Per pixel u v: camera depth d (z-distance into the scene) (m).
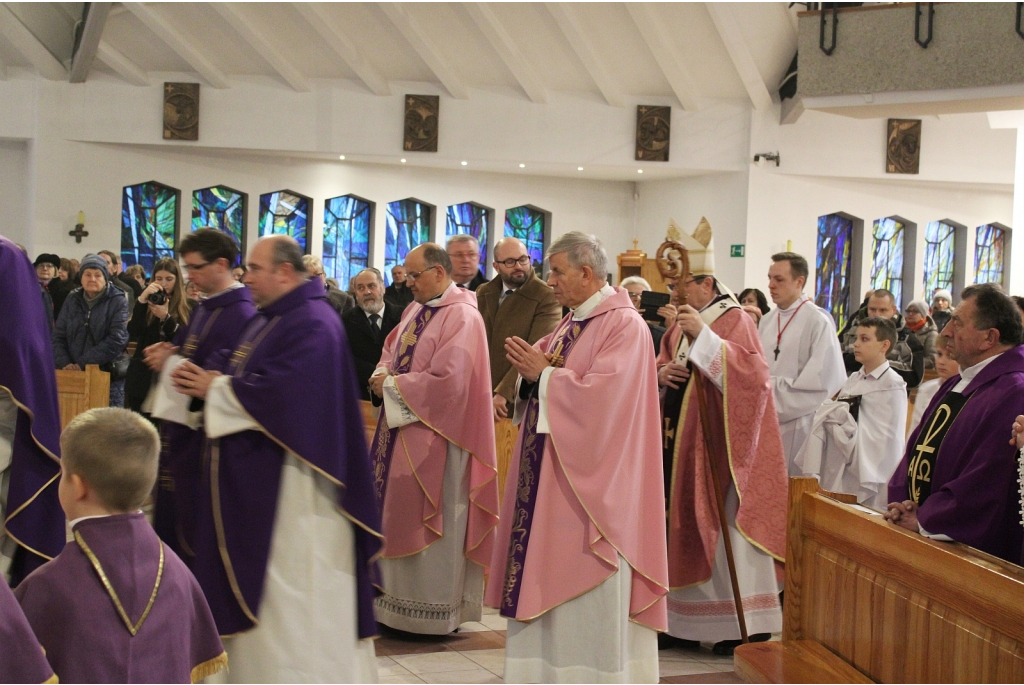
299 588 2.92
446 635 4.46
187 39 13.00
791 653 3.17
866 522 2.99
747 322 4.35
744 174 14.72
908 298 16.47
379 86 13.95
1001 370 2.96
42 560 3.62
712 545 4.22
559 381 3.37
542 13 13.12
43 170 13.33
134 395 6.21
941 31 7.24
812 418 5.09
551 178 16.48
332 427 2.92
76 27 12.91
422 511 4.31
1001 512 2.80
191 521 3.24
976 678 2.42
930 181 15.41
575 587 3.33
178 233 14.36
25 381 3.51
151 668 2.14
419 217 16.03
